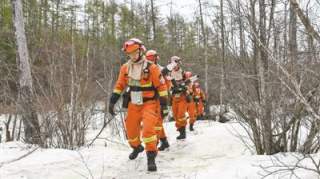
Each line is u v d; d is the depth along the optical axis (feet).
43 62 27.02
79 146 23.89
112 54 44.29
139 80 18.78
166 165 19.71
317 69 14.61
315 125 16.38
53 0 49.14
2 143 24.84
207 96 54.39
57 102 23.47
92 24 70.44
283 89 17.87
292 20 16.08
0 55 33.12
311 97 15.08
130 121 19.45
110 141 27.27
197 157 21.70
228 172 16.55
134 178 17.24
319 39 10.63
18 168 18.10
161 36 90.02
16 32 28.17
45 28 30.19
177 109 28.14
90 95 25.62
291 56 16.21
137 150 19.89
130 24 90.94
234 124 31.09
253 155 18.61
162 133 24.07
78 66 26.58
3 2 46.01
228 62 19.45
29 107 24.11
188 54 69.72
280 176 14.98
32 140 23.97
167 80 25.84
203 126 39.88
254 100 18.86
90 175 17.46
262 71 17.99
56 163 18.95
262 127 18.78
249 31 17.89
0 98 28.96
